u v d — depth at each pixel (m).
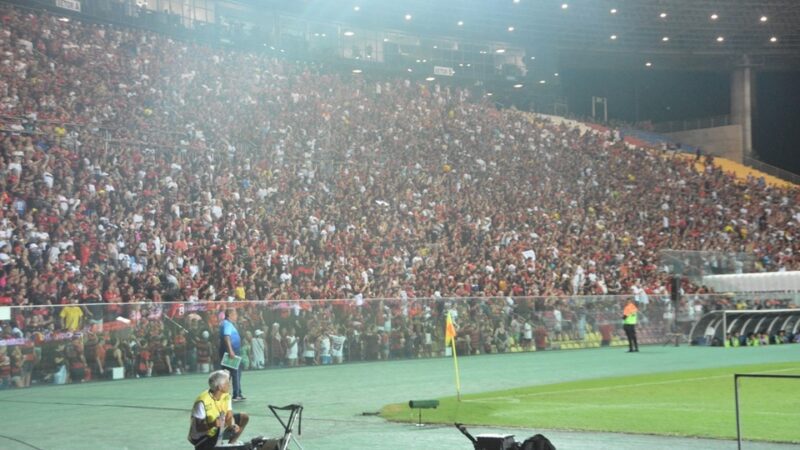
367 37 66.69
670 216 56.38
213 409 11.25
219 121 43.09
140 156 35.94
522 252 43.50
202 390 22.50
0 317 23.84
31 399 20.97
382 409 17.77
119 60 42.91
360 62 63.59
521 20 68.94
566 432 14.46
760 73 83.94
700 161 67.94
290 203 38.34
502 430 14.75
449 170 50.25
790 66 80.00
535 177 54.78
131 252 30.81
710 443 13.23
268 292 31.86
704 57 77.75
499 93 71.19
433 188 46.75
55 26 42.41
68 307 25.08
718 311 40.31
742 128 76.62
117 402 19.95
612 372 26.64
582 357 33.41
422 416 16.62
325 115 49.34
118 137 37.50
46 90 37.19
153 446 13.72
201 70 47.09
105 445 13.84
